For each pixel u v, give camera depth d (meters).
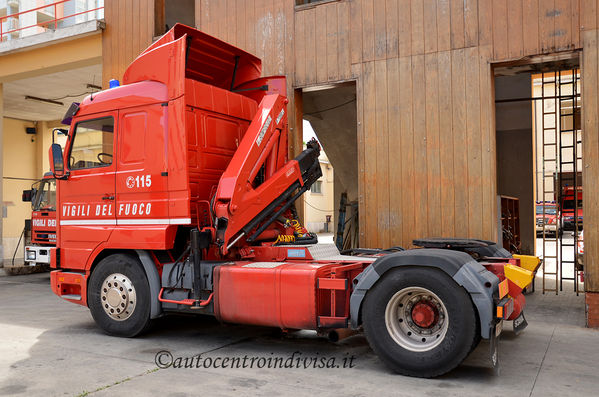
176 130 5.79
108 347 5.73
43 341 6.02
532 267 5.71
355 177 14.12
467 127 7.58
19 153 20.67
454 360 4.39
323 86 8.75
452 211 7.64
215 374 4.72
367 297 4.75
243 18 9.41
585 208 6.68
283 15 9.02
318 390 4.25
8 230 20.17
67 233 6.68
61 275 6.75
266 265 5.40
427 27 7.87
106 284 6.29
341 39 8.51
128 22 11.18
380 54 8.18
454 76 7.67
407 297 4.70
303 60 8.82
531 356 5.23
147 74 6.11
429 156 7.80
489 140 7.43
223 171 6.34
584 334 6.15
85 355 5.39
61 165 6.48
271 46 9.12
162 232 5.80
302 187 6.68
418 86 7.90
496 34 7.42
